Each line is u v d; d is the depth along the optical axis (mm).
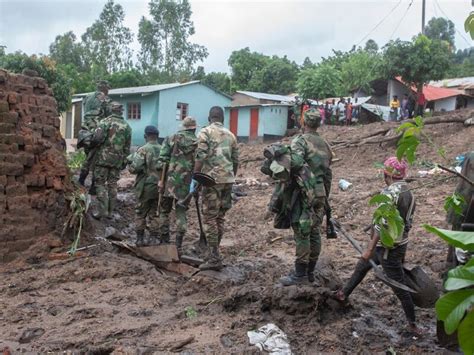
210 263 6492
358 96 30438
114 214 9438
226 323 4984
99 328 4812
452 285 1298
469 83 32156
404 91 27812
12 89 7371
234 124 29250
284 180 5262
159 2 48469
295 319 4992
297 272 5531
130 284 6188
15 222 6891
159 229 7812
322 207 5582
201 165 6402
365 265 5098
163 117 26547
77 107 27859
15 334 4652
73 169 11391
